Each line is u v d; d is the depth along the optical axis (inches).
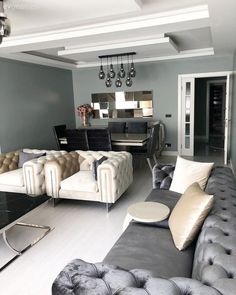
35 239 116.6
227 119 234.7
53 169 150.6
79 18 125.6
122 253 71.1
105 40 173.6
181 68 270.4
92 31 141.9
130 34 151.0
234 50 214.8
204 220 70.6
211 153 294.5
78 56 224.1
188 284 41.3
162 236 80.7
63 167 154.3
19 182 158.6
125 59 254.7
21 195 131.6
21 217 106.7
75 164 169.0
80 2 104.3
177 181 116.3
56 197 152.6
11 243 113.8
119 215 139.9
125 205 153.1
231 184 94.4
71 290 42.1
